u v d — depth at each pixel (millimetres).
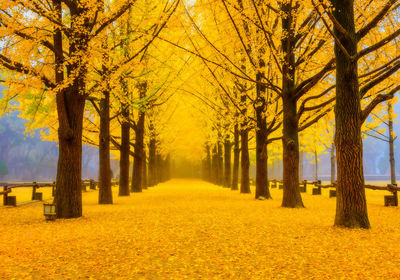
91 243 7246
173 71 19000
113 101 17203
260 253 6367
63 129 11031
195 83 23172
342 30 8141
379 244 6828
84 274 5266
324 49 12758
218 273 5266
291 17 12312
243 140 22438
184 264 5758
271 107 16438
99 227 9219
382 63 11695
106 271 5410
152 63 17297
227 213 11812
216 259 6020
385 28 10797
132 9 13531
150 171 36094
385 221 9789
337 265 5492
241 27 12969
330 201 16703
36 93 12562
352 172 8547
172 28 11445
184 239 7613
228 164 32062
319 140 26938
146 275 5207
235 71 15250
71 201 11086
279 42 14516
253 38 13125
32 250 6676
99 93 13539
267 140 16891
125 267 5605
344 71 8547
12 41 9656
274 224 9391
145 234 8180
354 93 8531
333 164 26844
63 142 11125
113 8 10641
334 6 8727
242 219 10367
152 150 36250
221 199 17828
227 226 9148
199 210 12820
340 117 8641
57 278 5090
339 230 8195
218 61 14523
